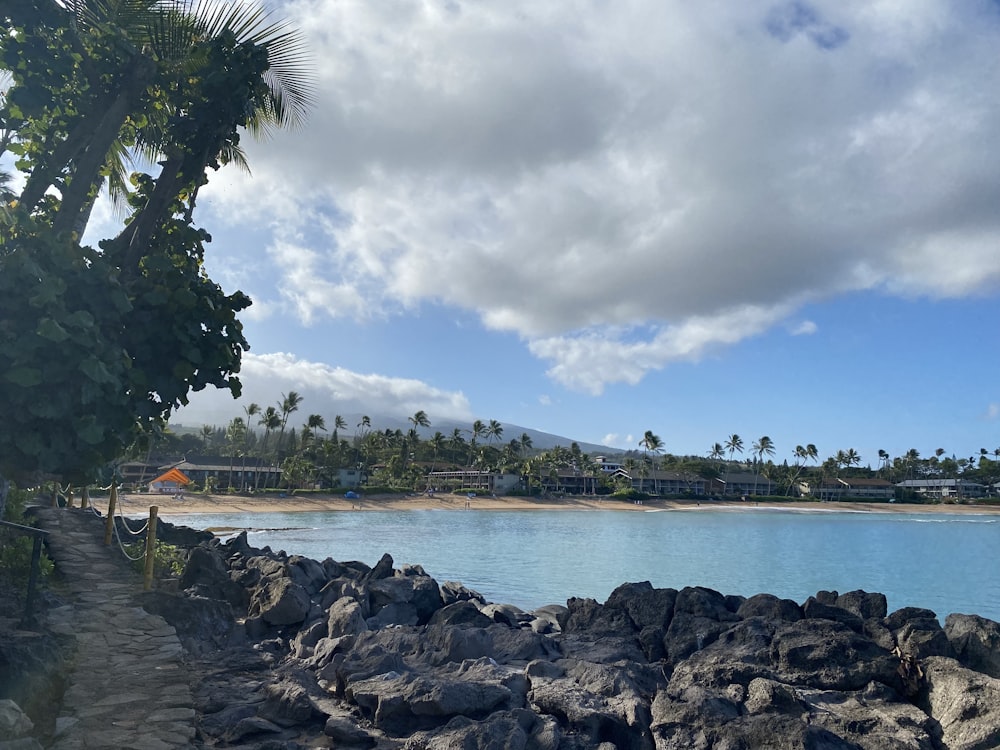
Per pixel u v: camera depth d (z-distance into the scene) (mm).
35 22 8289
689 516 116188
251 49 9578
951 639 12891
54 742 7160
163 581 15102
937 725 10570
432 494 126250
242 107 9531
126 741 7266
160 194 9078
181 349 7203
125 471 116875
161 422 7922
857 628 13922
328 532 62500
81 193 8766
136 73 9125
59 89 8922
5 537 14453
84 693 8508
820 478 174875
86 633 10812
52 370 6066
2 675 7227
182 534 24266
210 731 8508
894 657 12102
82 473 7012
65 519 22328
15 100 8539
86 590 13734
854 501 161750
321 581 20391
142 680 8992
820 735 9094
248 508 92250
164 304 7270
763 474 190375
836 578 38906
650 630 15062
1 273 6082
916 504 159875
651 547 55188
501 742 8367
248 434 165875
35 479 7512
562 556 46438
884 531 83312
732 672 12188
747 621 14133
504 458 155125
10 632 8297
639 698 10820
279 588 15617
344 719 9016
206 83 9312
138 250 8820
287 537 56438
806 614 14883
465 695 9547
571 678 11781
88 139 9500
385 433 163875
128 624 11469
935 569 43656
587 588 32281
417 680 9836
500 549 50500
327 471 130250
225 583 16547
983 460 199625
